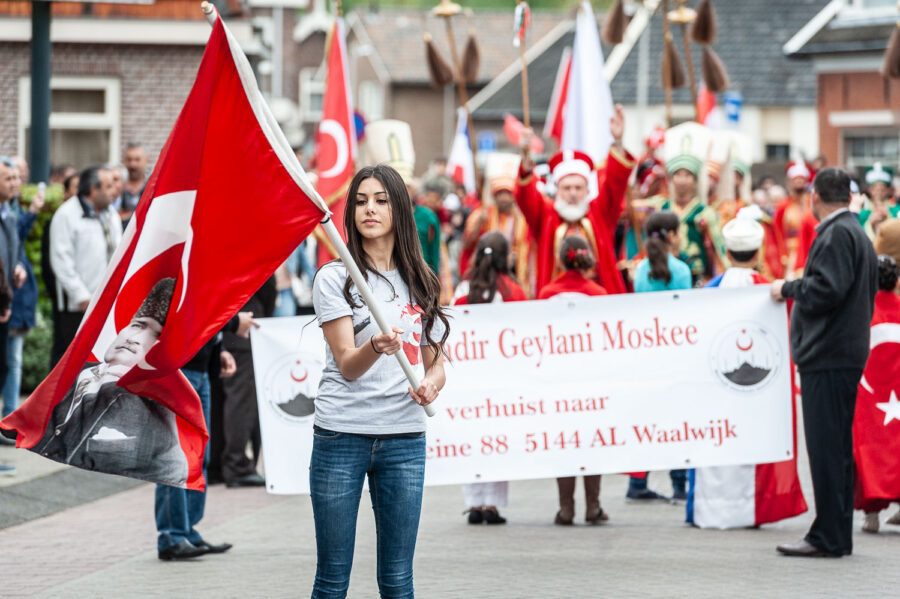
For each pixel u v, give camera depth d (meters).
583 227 14.96
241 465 15.52
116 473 8.33
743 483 12.62
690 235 17.36
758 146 59.88
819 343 11.02
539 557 11.30
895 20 41.59
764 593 9.78
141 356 7.96
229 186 7.57
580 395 12.28
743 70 60.25
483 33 87.44
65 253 15.84
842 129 43.12
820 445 11.11
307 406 11.89
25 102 27.62
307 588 10.13
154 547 11.86
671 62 20.16
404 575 7.36
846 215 11.09
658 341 12.30
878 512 12.52
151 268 7.86
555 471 12.30
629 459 12.30
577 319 12.26
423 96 85.19
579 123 21.91
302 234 7.48
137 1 20.83
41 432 8.12
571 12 81.31
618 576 10.47
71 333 16.11
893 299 12.40
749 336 12.30
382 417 7.20
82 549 11.77
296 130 71.50
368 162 18.94
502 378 12.26
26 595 9.91
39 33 19.34
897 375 12.23
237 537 12.41
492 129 77.06
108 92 27.89
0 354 15.76
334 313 7.16
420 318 7.33
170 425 8.41
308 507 14.09
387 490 7.29
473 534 12.49
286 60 86.81
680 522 13.13
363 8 90.94
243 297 7.67
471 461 12.25
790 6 61.66
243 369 15.44
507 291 13.30
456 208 32.28
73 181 18.84
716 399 12.30
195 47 27.98
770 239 21.45
